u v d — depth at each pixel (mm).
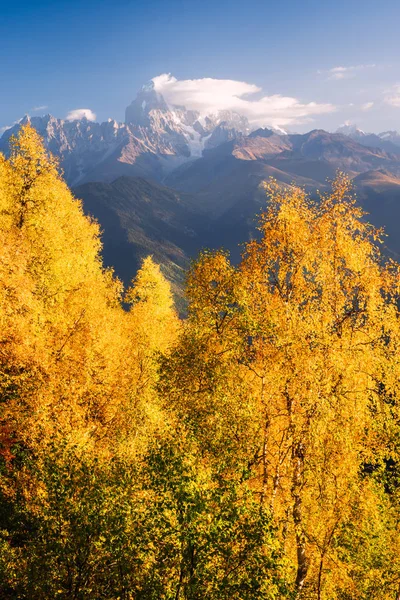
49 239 40938
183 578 13273
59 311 35688
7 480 19031
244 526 13867
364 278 24922
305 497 23703
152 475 14555
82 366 30953
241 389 24109
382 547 26891
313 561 24406
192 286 26578
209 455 19875
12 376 26547
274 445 24125
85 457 15211
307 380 22453
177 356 25922
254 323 24047
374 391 24844
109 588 13367
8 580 14078
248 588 12992
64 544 13484
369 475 26797
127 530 13586
